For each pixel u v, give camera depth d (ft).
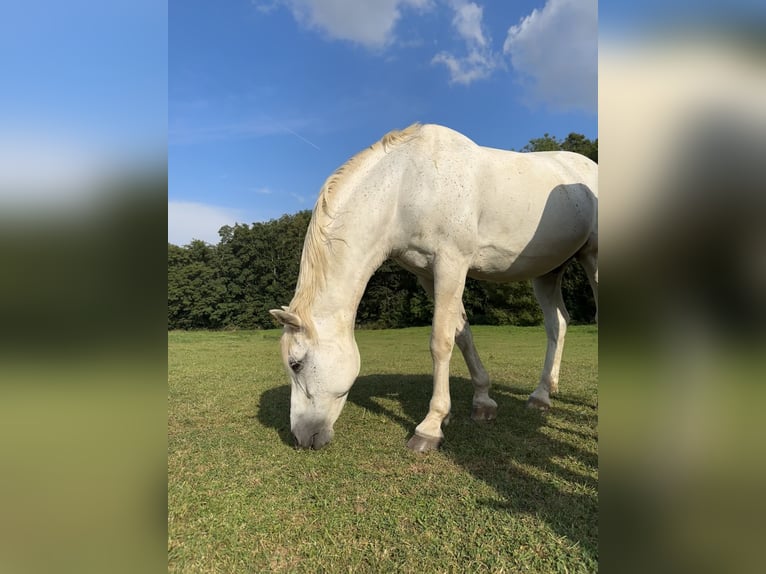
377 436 10.30
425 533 6.09
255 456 9.06
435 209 9.46
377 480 7.85
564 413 12.42
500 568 5.28
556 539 5.88
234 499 7.11
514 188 10.27
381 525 6.31
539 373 20.18
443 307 9.71
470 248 9.78
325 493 7.33
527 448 9.48
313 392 9.13
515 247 10.59
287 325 9.09
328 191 9.66
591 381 17.22
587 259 12.04
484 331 52.16
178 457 9.00
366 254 9.59
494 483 7.70
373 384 17.19
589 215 11.17
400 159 9.84
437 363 9.80
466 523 6.33
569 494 7.27
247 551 5.69
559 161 11.53
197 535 6.05
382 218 9.61
